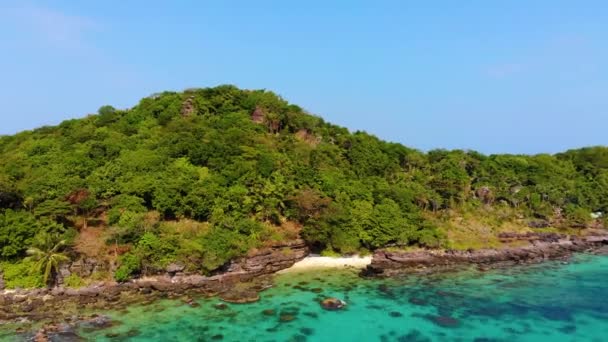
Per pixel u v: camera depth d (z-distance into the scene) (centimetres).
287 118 10544
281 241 6862
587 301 5559
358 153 10094
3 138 9162
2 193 5950
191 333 4384
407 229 7656
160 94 10469
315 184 8038
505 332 4606
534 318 4991
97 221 6425
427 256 7375
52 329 4372
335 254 7281
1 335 4222
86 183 6725
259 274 6353
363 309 5153
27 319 4622
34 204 6138
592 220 9781
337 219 7306
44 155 7581
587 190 10494
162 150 7794
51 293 5225
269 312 4975
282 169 7981
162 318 4741
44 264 5272
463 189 9888
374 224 7488
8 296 5075
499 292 5884
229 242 6278
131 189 6688
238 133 8775
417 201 8912
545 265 7344
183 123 8856
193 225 6588
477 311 5181
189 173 7338
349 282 6147
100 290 5366
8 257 5422
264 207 7212
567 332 4616
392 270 6800
